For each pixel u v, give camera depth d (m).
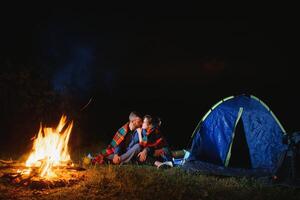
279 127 8.52
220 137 8.81
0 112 10.86
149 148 8.51
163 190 6.44
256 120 8.66
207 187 6.77
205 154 8.86
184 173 7.74
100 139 12.04
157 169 7.91
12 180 6.76
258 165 8.42
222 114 8.90
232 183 7.17
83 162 8.42
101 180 6.82
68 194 6.27
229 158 8.65
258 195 6.45
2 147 10.16
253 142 8.59
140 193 6.29
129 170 7.53
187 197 6.23
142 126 8.73
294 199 6.33
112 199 6.07
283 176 7.25
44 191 6.43
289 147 7.31
